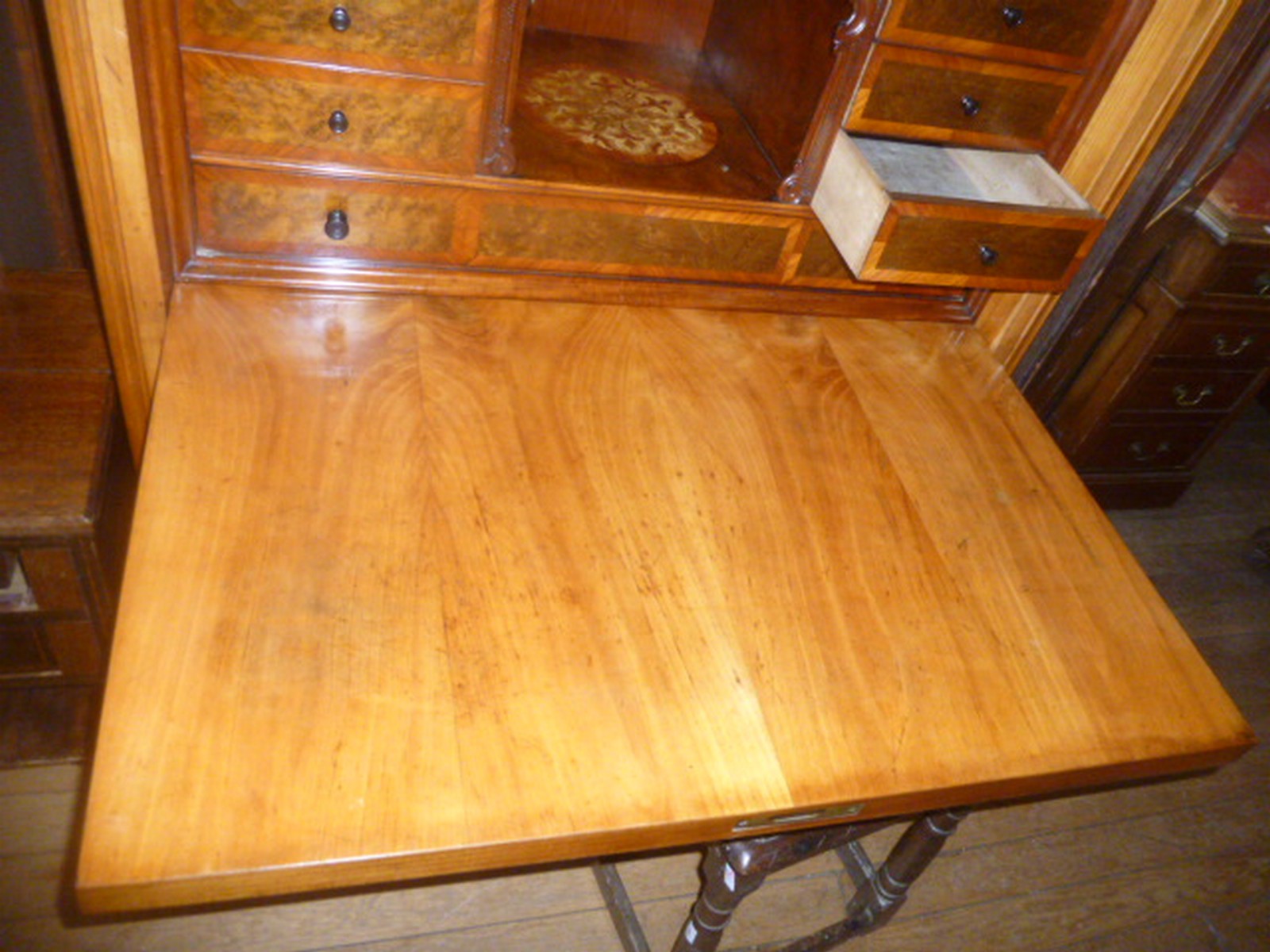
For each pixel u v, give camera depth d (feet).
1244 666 8.13
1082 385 8.32
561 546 3.79
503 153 4.34
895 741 3.54
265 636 3.25
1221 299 7.47
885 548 4.21
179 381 3.98
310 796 2.91
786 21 4.94
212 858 2.74
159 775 2.87
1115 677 4.00
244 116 3.99
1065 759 3.67
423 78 4.00
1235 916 6.46
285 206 4.32
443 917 5.44
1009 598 4.17
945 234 4.44
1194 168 6.68
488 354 4.50
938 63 4.54
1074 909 6.26
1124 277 7.51
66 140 5.30
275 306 4.42
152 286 4.18
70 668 5.41
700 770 3.27
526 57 5.44
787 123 4.96
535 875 5.73
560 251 4.79
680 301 5.08
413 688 3.23
